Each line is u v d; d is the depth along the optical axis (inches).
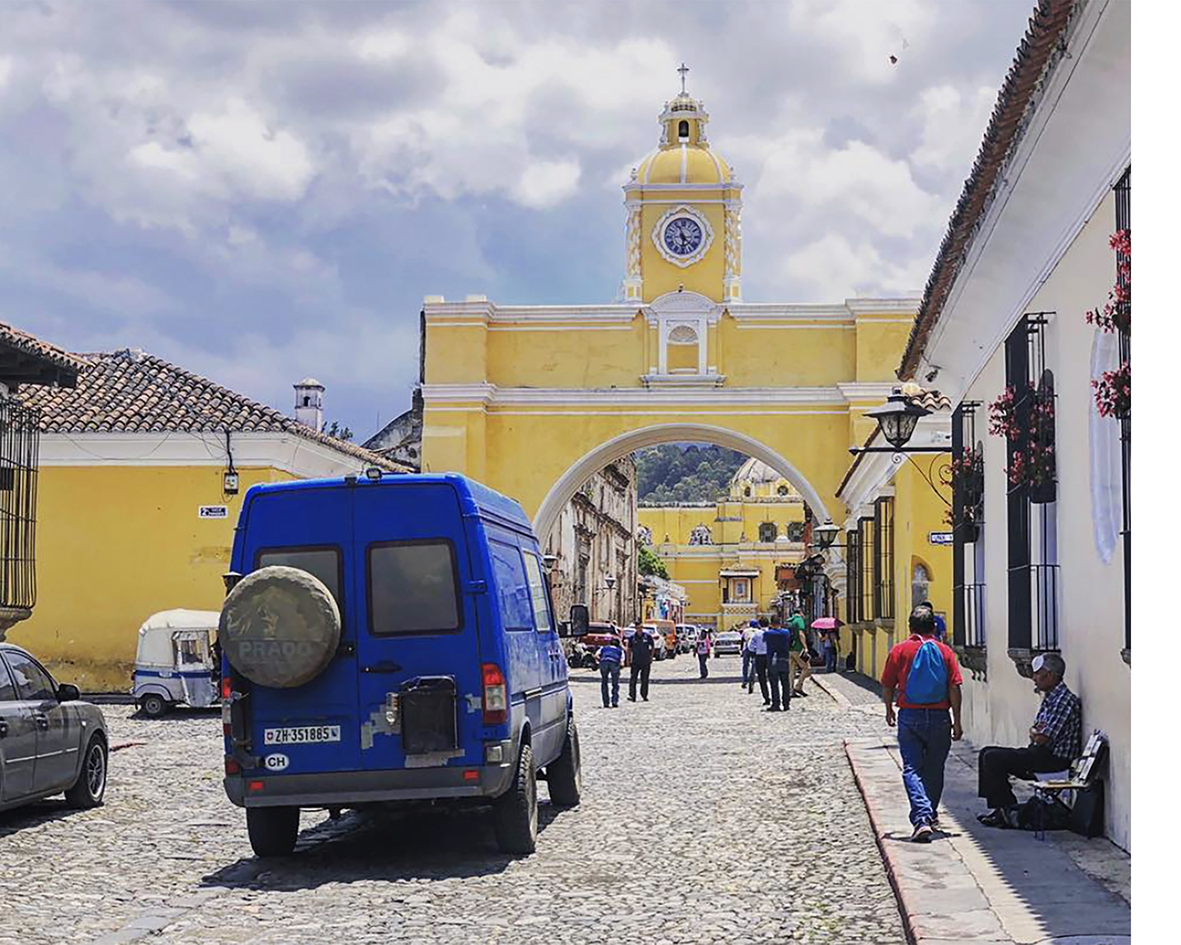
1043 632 472.4
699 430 1622.8
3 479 716.7
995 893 335.6
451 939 328.5
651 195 1654.8
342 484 434.3
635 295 1647.4
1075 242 430.0
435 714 420.5
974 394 677.9
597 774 650.2
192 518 1165.1
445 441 1585.9
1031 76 373.4
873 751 687.7
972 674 681.0
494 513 462.9
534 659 477.4
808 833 471.5
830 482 1600.6
